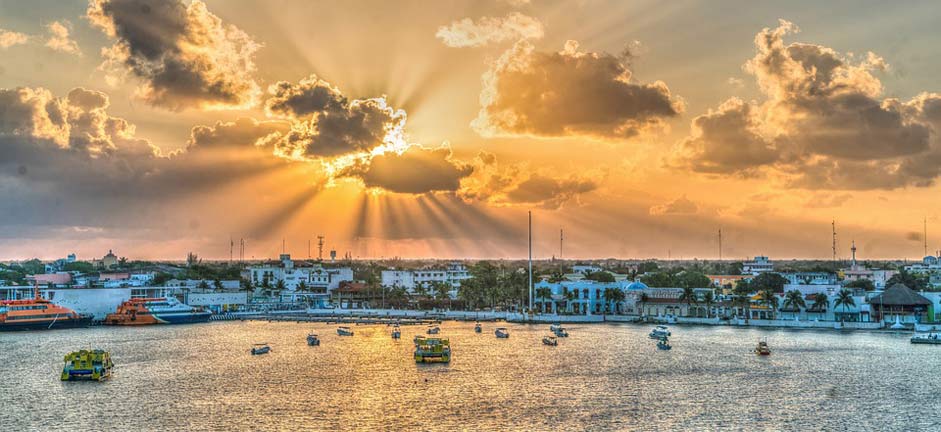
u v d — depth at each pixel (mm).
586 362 179250
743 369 167750
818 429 112375
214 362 182500
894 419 118500
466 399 133250
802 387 145125
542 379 154250
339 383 150000
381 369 168875
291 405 128625
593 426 113750
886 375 159250
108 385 148375
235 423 115750
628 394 137875
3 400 133375
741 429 112250
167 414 122000
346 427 113250
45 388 145125
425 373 162750
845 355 191750
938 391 141000
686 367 170750
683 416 120250
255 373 163625
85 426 114625
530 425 114312
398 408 125938
